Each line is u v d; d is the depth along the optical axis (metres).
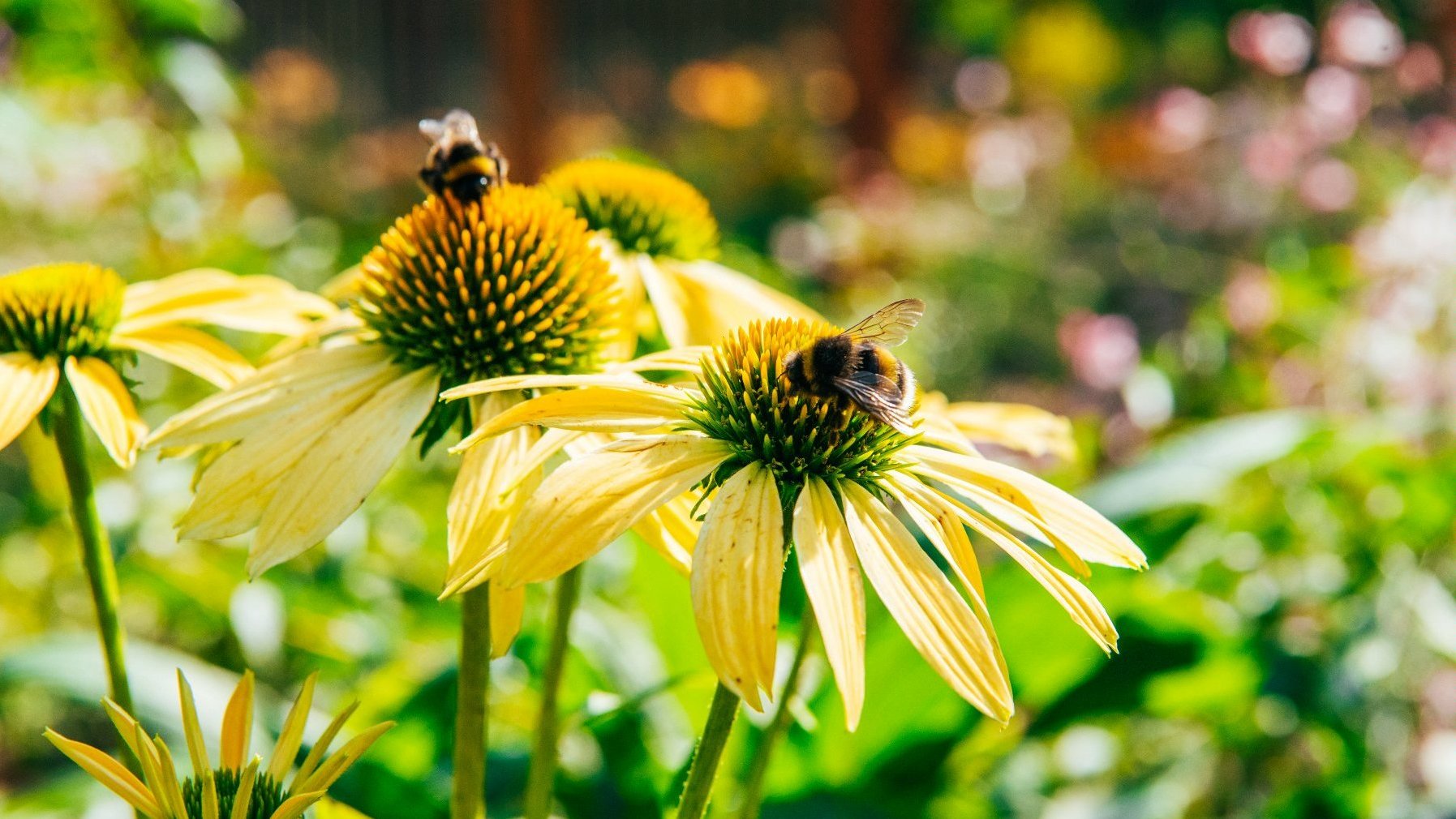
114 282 0.29
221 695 0.35
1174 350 0.58
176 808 0.25
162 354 0.29
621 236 0.35
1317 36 0.68
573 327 0.29
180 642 0.48
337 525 0.26
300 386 0.28
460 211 0.29
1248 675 0.38
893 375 0.26
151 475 0.44
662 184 0.36
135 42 0.54
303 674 0.44
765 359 0.26
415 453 0.50
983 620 0.25
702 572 0.24
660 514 0.27
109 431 0.27
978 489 0.26
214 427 0.27
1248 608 0.41
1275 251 0.64
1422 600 0.40
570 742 0.36
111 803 0.37
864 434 0.26
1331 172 0.59
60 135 0.57
